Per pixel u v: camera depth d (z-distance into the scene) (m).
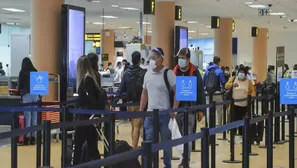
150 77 6.77
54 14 11.39
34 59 11.43
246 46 36.81
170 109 6.37
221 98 12.27
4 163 7.90
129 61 19.03
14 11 21.41
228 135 11.87
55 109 6.58
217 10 20.42
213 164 6.49
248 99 10.10
